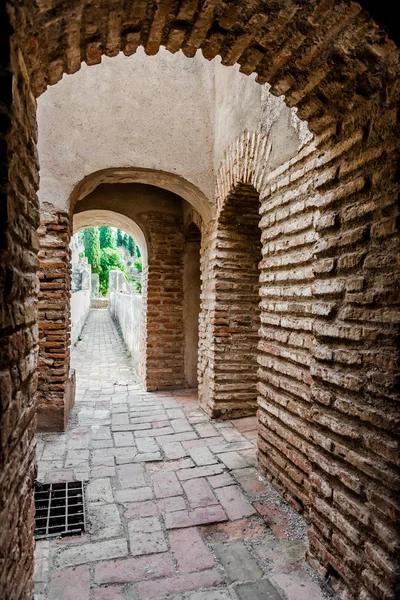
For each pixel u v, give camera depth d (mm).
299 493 3105
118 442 4562
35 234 1975
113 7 1878
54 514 3086
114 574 2443
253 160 4125
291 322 3270
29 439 1929
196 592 2303
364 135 2129
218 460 4090
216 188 5273
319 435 2469
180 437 4727
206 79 5340
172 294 7066
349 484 2168
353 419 2174
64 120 4852
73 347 12133
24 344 1725
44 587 2328
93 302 29500
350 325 2221
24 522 1825
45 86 2150
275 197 3662
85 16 1838
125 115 5051
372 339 2045
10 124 1400
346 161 2279
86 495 3375
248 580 2402
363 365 2107
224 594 2291
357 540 2094
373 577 1974
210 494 3414
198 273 7180
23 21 1540
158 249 6996
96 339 14156
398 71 1872
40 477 3680
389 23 1750
